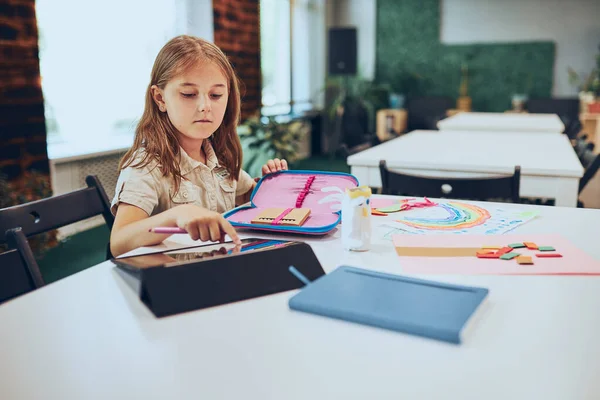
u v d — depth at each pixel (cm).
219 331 72
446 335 68
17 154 325
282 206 133
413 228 122
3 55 310
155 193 129
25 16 322
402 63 793
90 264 323
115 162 410
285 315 76
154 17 454
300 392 57
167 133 133
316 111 779
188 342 69
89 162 388
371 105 765
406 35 785
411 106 767
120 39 423
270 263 88
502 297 83
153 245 109
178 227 101
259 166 534
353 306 75
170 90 124
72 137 394
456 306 75
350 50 740
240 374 61
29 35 325
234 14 528
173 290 79
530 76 754
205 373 61
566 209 139
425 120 756
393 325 71
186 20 486
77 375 61
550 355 65
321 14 776
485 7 755
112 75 420
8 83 315
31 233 123
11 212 119
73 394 58
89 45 397
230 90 143
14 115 321
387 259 100
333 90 802
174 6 475
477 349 66
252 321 74
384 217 132
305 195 135
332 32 743
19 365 63
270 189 140
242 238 115
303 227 113
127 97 436
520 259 98
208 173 140
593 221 128
